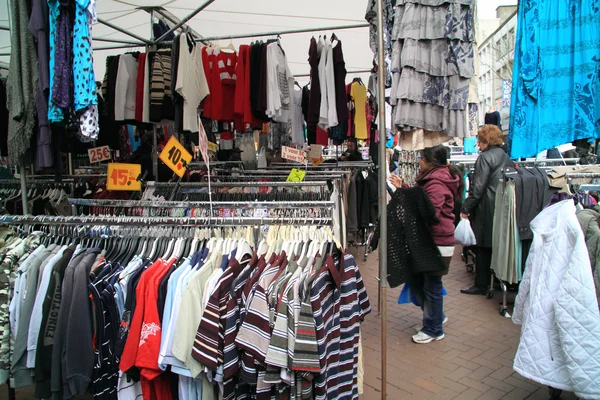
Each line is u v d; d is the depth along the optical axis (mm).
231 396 2092
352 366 2186
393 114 2639
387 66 2844
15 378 2176
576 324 2100
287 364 1904
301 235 2568
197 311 2053
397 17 2562
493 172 4598
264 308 1972
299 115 6156
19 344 2168
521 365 2367
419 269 3355
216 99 4395
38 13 2254
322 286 1987
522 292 2586
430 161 3531
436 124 2615
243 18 5270
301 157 5352
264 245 2467
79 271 2105
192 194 4305
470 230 4777
